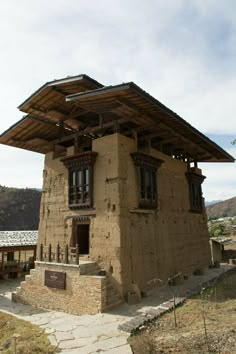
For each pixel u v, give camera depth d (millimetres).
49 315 12141
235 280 16156
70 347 8219
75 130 19359
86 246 16750
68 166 16047
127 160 14883
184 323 9086
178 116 14852
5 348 8992
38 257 16141
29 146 20438
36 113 16906
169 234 17438
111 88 11891
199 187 22734
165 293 13898
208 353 6691
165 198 17828
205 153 22234
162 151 19266
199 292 13289
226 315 9461
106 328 9594
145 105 13289
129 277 13266
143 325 9289
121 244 13203
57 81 14305
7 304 14391
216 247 27656
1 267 22438
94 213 14531
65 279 12992
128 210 14188
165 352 7055
